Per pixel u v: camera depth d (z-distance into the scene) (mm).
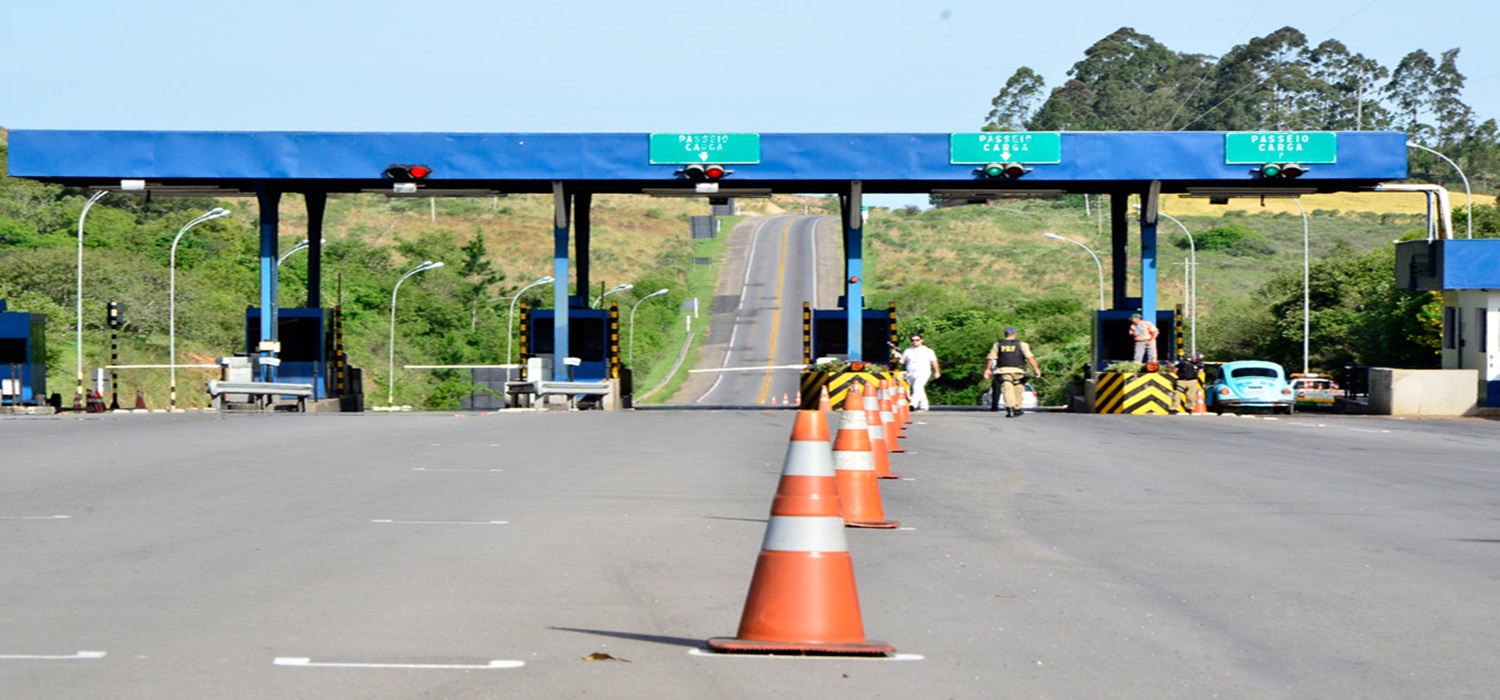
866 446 21766
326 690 11117
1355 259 123625
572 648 12750
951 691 11453
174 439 37781
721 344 193750
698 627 13789
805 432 12898
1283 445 40062
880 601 15492
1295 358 118875
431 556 17859
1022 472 30766
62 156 58688
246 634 13156
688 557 18156
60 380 92688
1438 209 63844
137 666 11844
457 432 42062
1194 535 21281
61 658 12109
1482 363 62562
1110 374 61594
